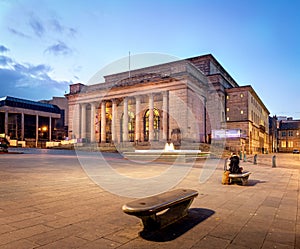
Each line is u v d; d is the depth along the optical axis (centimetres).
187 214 573
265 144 8119
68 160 2070
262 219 554
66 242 407
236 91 5528
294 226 509
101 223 502
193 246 404
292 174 1500
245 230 483
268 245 413
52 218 526
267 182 1134
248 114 5403
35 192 779
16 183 931
